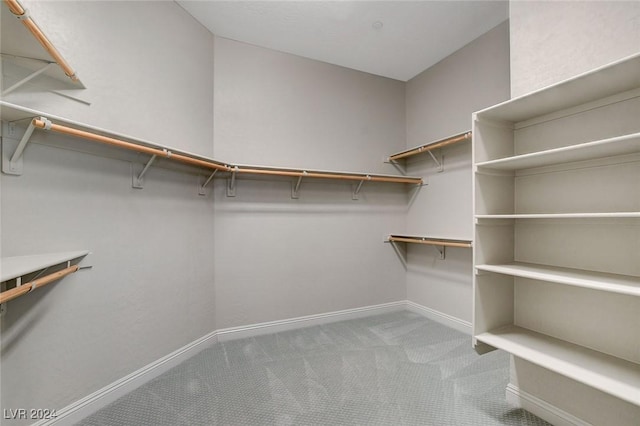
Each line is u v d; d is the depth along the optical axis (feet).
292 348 7.75
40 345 4.54
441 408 5.24
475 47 8.62
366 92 10.61
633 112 4.09
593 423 4.32
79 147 5.07
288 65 9.28
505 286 5.50
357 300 10.26
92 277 5.27
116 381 5.60
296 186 9.13
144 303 6.22
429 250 10.19
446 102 9.61
